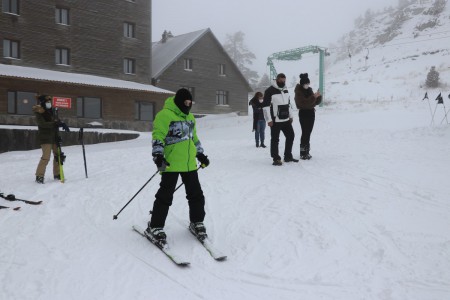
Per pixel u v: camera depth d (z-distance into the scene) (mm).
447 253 3986
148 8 35125
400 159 8805
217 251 4223
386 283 3520
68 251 4500
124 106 31109
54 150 8656
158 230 4586
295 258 4094
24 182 8500
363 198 5910
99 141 24859
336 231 4676
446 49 76375
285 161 9273
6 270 4051
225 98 41531
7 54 27844
